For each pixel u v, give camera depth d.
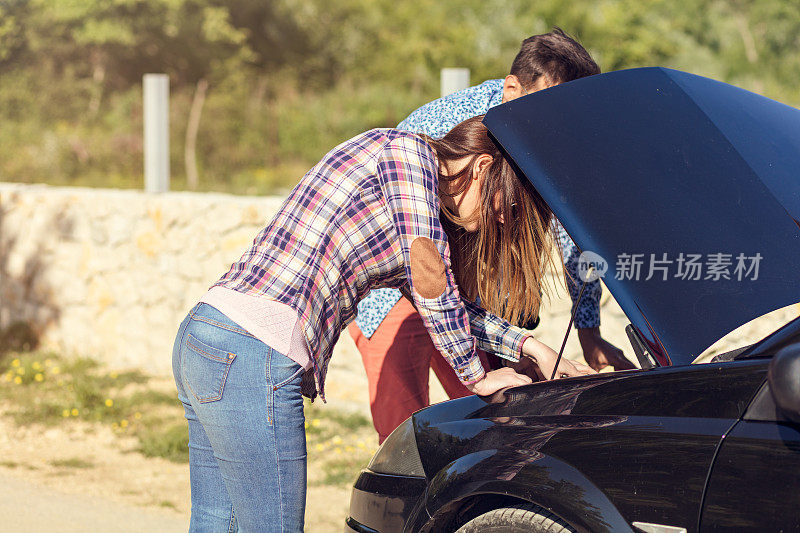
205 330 3.59
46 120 38.19
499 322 4.03
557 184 3.59
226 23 45.72
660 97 3.86
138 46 43.78
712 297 3.30
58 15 41.00
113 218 10.70
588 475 3.15
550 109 3.81
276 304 3.57
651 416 3.16
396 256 3.74
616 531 3.00
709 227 3.40
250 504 3.65
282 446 3.59
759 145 3.73
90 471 7.61
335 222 3.65
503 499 3.46
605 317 7.24
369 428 8.52
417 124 5.48
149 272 10.50
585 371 4.02
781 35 47.06
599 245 3.44
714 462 2.90
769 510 2.73
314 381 3.82
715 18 48.22
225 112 35.06
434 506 3.58
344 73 50.25
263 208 9.71
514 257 3.96
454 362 3.74
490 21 47.44
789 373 2.65
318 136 35.38
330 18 50.88
